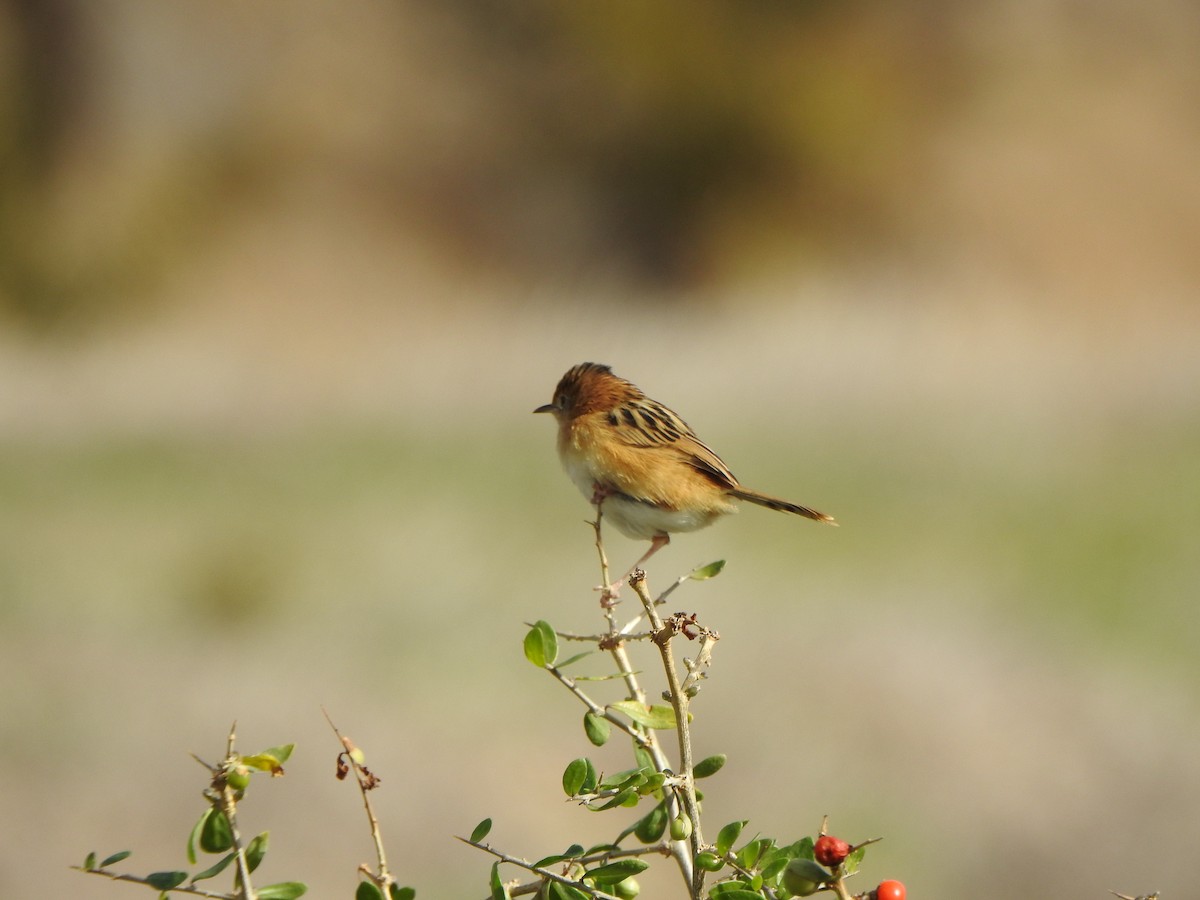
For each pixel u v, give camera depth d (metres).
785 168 40.66
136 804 9.47
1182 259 41.22
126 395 22.73
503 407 20.59
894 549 14.31
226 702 10.63
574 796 3.44
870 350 24.16
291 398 21.83
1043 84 44.06
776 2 42.09
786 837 9.30
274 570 13.11
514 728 10.73
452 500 15.63
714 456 6.80
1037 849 9.13
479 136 41.03
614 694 11.09
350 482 16.53
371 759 10.10
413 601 12.57
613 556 13.77
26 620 11.97
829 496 16.09
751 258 38.41
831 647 11.33
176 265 36.72
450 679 11.34
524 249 40.12
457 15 42.59
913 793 9.55
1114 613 13.02
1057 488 16.16
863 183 40.47
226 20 40.62
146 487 16.59
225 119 39.91
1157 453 17.62
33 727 10.12
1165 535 14.71
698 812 3.49
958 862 9.07
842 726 10.11
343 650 11.77
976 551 14.41
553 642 3.53
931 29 44.09
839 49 42.91
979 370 22.47
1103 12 46.25
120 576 13.24
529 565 13.53
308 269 37.47
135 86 39.28
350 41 41.38
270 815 9.43
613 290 38.56
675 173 40.41
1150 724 10.42
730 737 10.17
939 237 39.75
